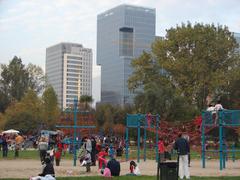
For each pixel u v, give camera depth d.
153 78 80.75
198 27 78.56
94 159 31.62
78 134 44.69
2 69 124.44
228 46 78.25
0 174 25.05
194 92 76.12
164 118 73.19
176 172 17.78
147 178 21.77
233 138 66.69
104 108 98.38
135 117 37.97
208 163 38.03
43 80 125.38
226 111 30.61
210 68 78.38
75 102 32.66
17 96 121.44
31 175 24.50
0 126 89.50
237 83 77.56
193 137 38.34
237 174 25.92
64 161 37.56
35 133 88.75
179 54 77.94
